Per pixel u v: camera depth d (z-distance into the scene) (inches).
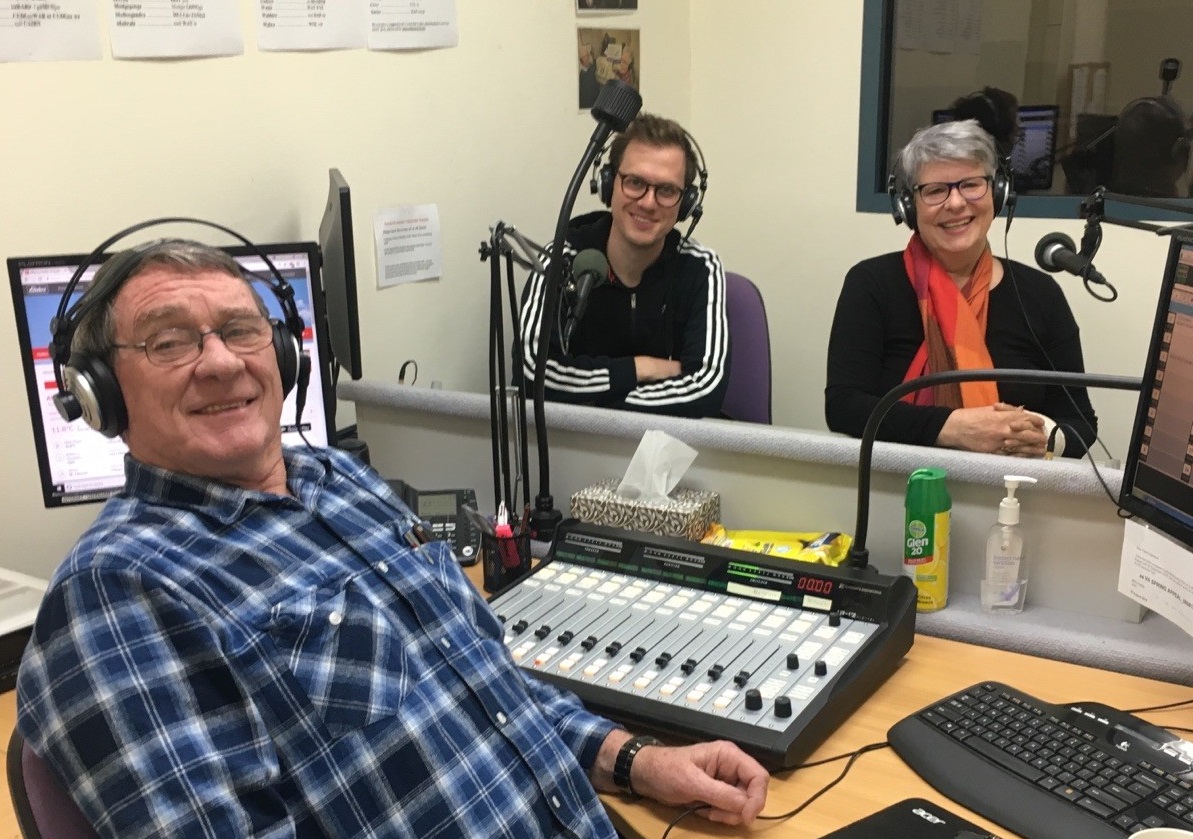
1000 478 55.1
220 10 75.9
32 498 69.0
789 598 54.2
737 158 129.6
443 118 95.2
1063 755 43.1
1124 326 110.0
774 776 44.8
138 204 73.1
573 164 112.0
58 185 68.5
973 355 86.4
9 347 66.7
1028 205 113.7
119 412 42.1
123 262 41.9
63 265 58.7
